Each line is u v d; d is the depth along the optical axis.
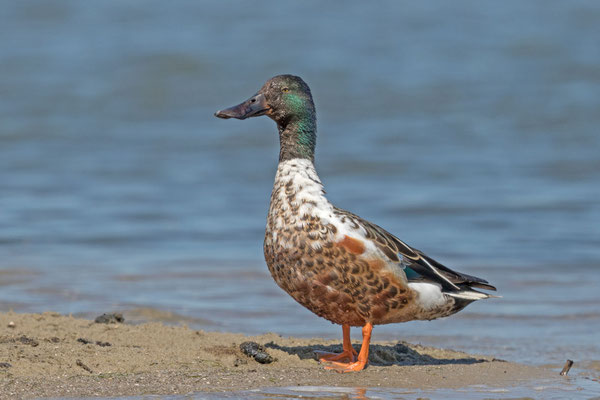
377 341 9.84
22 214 19.06
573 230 17.78
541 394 7.37
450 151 27.11
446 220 19.00
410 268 7.60
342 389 7.20
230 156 26.78
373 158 26.19
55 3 54.62
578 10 54.00
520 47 44.41
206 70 39.56
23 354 7.72
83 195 21.33
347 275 7.44
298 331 10.42
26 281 13.05
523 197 21.20
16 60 40.84
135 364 7.67
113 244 16.36
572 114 32.03
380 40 46.06
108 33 47.19
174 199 21.03
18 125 30.61
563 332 10.55
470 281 7.86
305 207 7.58
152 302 11.80
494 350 9.66
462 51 43.84
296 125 7.93
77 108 33.41
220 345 8.54
